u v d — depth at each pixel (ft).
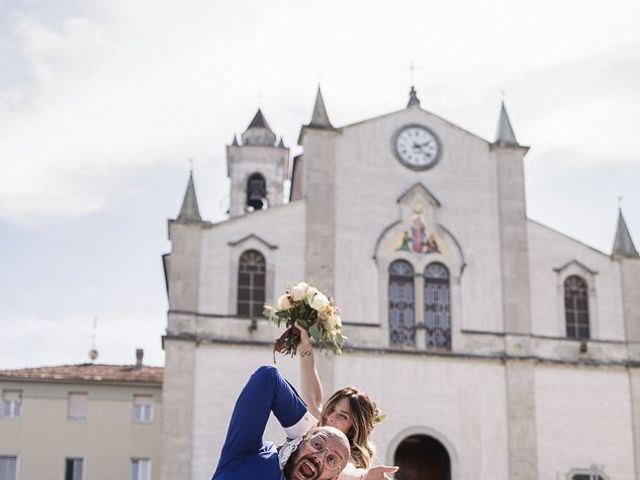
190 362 135.33
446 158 151.53
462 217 149.38
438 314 145.07
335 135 148.66
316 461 18.58
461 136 152.97
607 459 142.41
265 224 143.23
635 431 144.25
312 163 146.72
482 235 149.18
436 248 147.43
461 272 147.02
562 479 140.36
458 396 140.77
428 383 140.46
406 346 142.31
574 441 142.20
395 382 139.74
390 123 151.33
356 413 25.61
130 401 170.40
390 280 145.07
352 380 138.72
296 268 142.51
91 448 167.53
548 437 141.49
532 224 150.61
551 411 142.61
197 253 139.95
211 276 139.74
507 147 153.17
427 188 149.38
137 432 169.17
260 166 206.49
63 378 169.27
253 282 140.97
